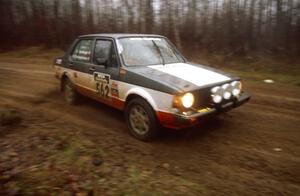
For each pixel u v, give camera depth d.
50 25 22.28
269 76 10.12
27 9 23.58
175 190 3.31
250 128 5.12
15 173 3.58
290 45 13.70
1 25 23.08
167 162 4.01
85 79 5.91
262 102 6.76
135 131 4.80
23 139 4.69
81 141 4.57
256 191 3.31
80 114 6.15
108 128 5.33
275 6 14.41
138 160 4.06
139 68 4.88
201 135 4.87
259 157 4.08
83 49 6.12
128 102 4.93
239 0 15.41
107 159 4.03
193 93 4.15
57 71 7.07
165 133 4.96
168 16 17.84
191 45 16.58
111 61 5.20
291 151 4.23
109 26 20.59
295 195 3.23
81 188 3.28
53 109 6.55
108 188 3.30
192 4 17.09
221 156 4.15
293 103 6.63
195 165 3.92
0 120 5.37
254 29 14.90
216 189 3.35
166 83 4.25
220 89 4.38
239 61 13.27
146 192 3.22
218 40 15.50
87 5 21.56
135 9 19.22
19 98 7.61
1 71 12.07
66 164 3.81
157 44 5.68
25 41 22.52
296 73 10.59
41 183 3.38
